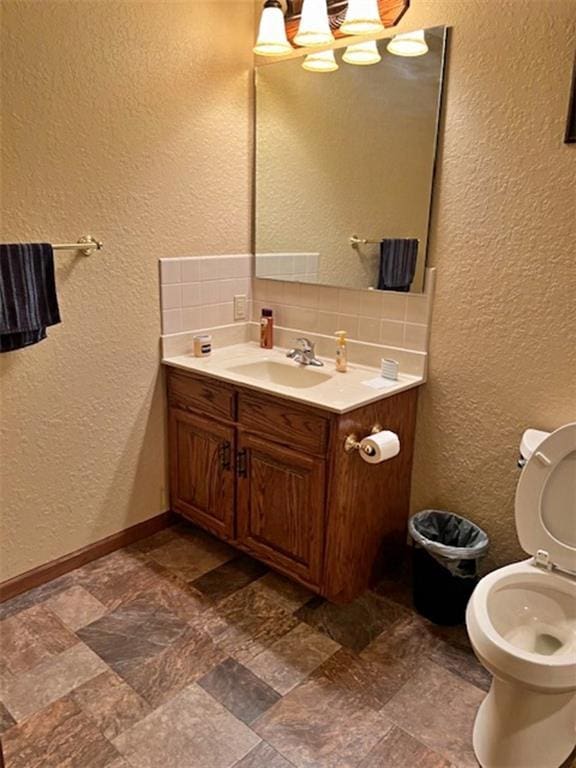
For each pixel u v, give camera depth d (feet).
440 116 6.48
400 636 6.53
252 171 8.43
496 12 5.90
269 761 4.97
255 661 6.10
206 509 8.05
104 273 7.07
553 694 4.51
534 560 5.57
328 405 6.24
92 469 7.54
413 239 6.97
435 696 5.70
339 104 7.32
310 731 5.27
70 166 6.49
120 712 5.42
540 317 6.20
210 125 7.75
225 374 7.34
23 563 7.09
